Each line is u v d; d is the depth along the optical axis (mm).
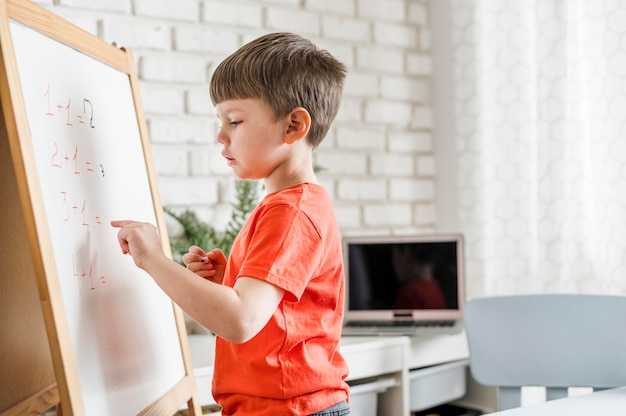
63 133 1016
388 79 2480
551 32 2156
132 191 1220
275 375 1061
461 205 2465
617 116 2023
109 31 1926
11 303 1074
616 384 1551
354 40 2406
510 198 2332
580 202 2143
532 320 1612
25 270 1121
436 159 2547
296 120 1099
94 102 1131
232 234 1982
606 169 2053
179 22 2059
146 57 1997
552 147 2158
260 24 2211
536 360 1602
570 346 1587
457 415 2246
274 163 1103
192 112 2082
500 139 2352
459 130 2463
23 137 890
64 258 965
